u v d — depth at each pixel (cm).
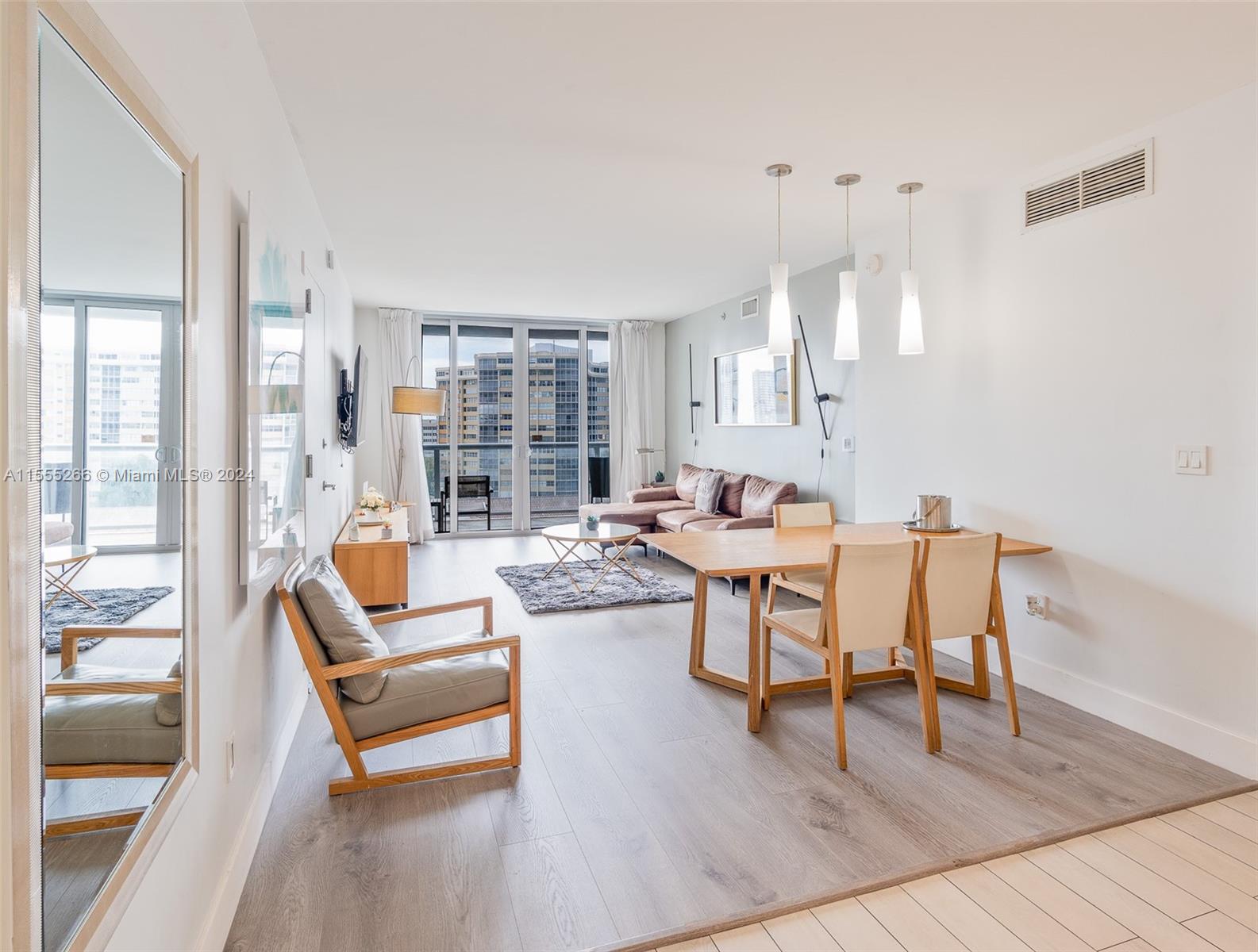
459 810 226
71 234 88
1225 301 255
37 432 80
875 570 261
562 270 559
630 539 552
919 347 328
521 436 809
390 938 169
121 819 106
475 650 244
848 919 179
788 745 274
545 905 181
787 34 220
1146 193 281
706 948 169
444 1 203
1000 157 317
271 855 202
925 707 270
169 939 130
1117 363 293
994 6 204
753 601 286
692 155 320
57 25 82
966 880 195
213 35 166
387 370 743
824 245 478
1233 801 235
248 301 190
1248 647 251
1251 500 249
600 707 311
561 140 302
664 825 218
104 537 100
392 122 285
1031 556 333
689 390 788
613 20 213
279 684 255
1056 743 276
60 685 87
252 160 212
